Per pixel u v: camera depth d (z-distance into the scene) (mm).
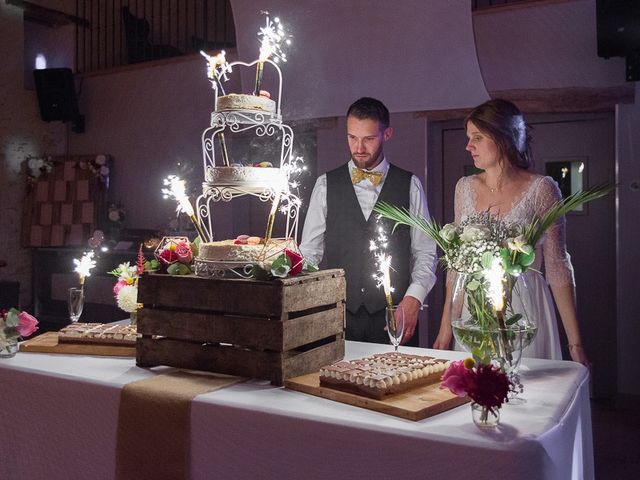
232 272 1682
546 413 1346
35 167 7027
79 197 6938
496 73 4570
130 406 1504
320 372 1500
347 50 4656
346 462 1279
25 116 7008
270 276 1608
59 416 1638
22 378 1697
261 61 1860
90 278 6414
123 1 7754
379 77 4609
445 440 1188
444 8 4293
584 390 1659
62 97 6871
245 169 1713
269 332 1569
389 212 1880
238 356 1618
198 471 1445
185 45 7656
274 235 5832
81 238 6895
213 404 1425
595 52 4328
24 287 7117
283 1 4711
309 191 5410
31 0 6961
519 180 2266
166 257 1776
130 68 6742
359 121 2783
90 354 1886
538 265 2266
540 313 2244
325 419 1304
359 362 1560
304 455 1323
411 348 2057
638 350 4301
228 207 5980
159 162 6605
